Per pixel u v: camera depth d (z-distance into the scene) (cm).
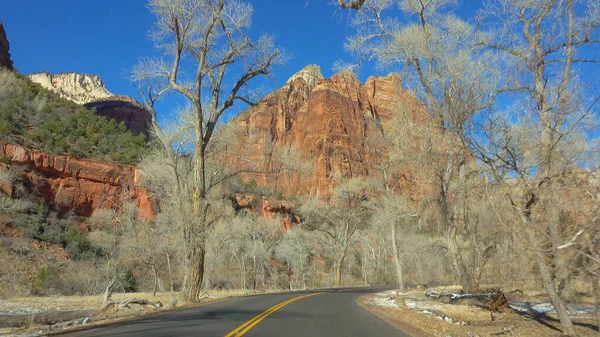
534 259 1147
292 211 8644
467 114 1198
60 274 4056
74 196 5750
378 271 6819
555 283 1219
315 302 2147
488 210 1332
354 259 7912
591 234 820
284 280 6462
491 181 1283
